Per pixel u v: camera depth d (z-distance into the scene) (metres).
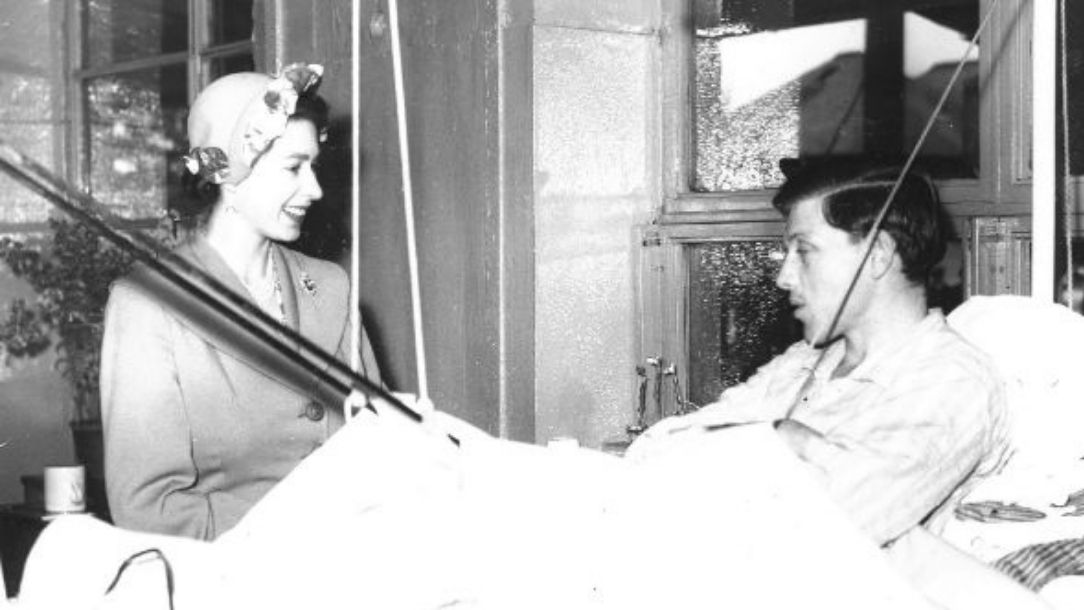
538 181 2.84
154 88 4.43
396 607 1.34
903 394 1.74
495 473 1.45
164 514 1.99
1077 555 1.68
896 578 1.41
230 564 1.37
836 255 1.80
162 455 2.00
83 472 3.47
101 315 4.43
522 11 2.84
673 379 2.94
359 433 1.45
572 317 2.90
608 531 1.40
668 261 2.96
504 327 2.90
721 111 2.96
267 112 2.09
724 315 2.93
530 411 2.87
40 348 4.50
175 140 4.39
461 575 1.36
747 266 2.89
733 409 2.02
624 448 2.86
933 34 2.67
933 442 1.68
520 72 2.85
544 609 1.36
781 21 2.91
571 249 2.90
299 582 1.35
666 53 2.98
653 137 2.99
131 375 2.00
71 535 1.45
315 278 2.28
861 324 1.84
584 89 2.90
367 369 2.32
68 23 4.57
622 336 2.98
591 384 2.94
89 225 1.33
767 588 1.39
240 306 1.40
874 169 1.80
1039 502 1.81
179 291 2.01
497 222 2.90
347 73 3.25
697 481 1.43
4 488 4.49
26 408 4.50
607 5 2.93
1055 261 2.37
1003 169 2.44
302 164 2.17
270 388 2.10
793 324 2.84
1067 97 2.37
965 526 1.78
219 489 2.09
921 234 1.80
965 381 1.74
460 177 2.98
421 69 3.06
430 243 3.05
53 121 4.59
